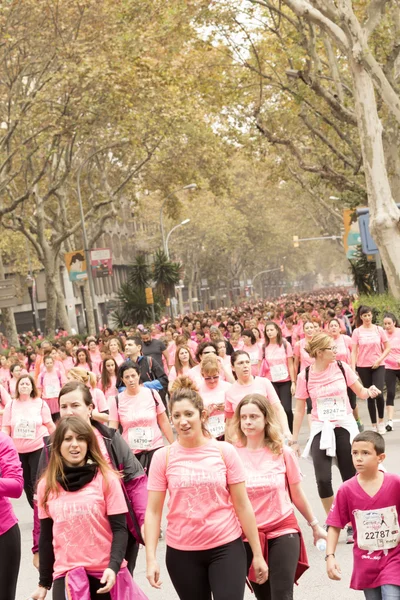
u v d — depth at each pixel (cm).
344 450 967
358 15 3028
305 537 998
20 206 5316
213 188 5681
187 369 1450
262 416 699
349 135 3347
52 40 3544
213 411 1138
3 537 677
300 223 11244
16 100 3766
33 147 4116
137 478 658
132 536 629
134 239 10131
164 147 5175
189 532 597
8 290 3362
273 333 1617
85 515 580
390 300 2409
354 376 973
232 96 3531
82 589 565
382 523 616
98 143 4731
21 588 943
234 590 590
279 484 682
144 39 3434
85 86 3581
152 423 1046
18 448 1173
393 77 2947
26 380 1178
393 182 3108
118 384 1095
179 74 3581
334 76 2933
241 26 3014
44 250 5009
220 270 11562
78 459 588
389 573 606
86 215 5106
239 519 616
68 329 5381
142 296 6062
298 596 810
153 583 597
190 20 2977
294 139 4372
